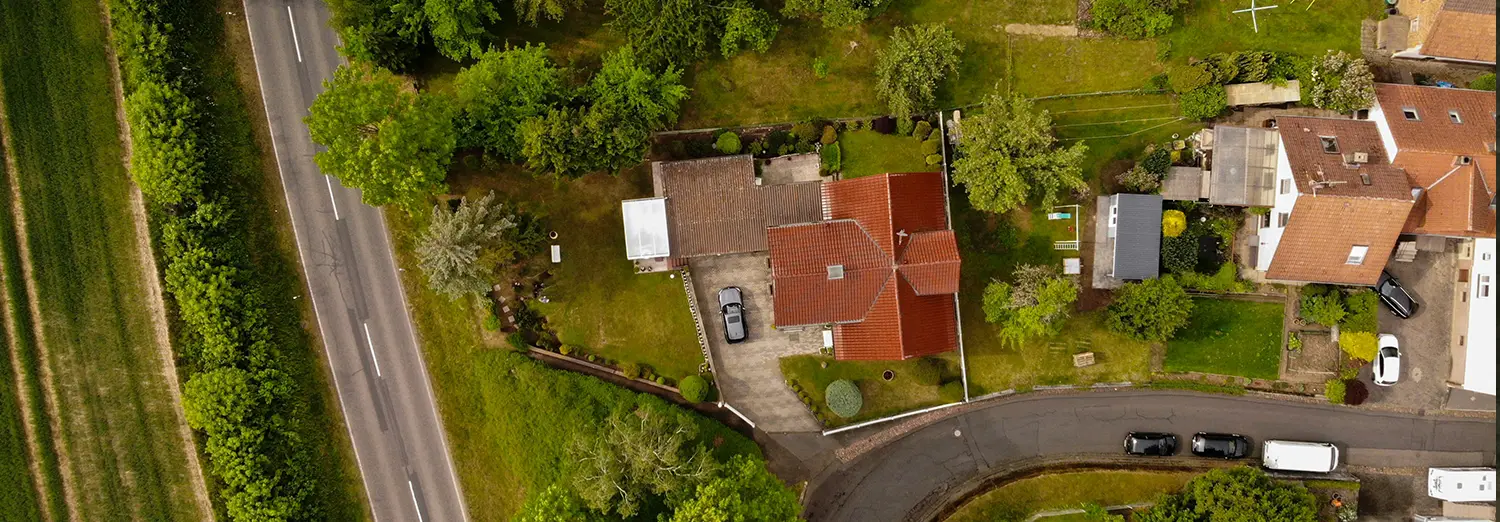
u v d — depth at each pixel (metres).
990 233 45.25
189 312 41.84
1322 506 44.91
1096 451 45.75
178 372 42.88
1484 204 41.41
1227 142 43.31
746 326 45.22
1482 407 45.16
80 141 42.88
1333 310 43.38
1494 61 42.91
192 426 42.16
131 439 43.34
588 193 45.19
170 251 41.88
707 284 45.31
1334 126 42.62
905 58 42.50
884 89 43.53
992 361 45.50
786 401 45.66
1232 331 45.25
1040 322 41.34
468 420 44.97
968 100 45.38
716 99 45.41
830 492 45.94
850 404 43.50
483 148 43.88
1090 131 45.34
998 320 44.62
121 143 43.06
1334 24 45.19
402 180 37.34
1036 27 45.50
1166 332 42.03
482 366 44.81
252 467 42.22
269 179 44.34
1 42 42.62
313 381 44.59
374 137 38.00
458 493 45.19
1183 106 43.91
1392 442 45.47
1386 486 45.34
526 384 44.53
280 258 44.31
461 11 41.22
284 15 44.53
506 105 41.00
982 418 45.91
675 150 44.53
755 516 38.69
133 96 41.47
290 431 43.53
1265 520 40.28
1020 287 41.97
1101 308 45.16
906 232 40.44
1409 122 42.03
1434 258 45.19
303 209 44.50
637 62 42.56
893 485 46.03
